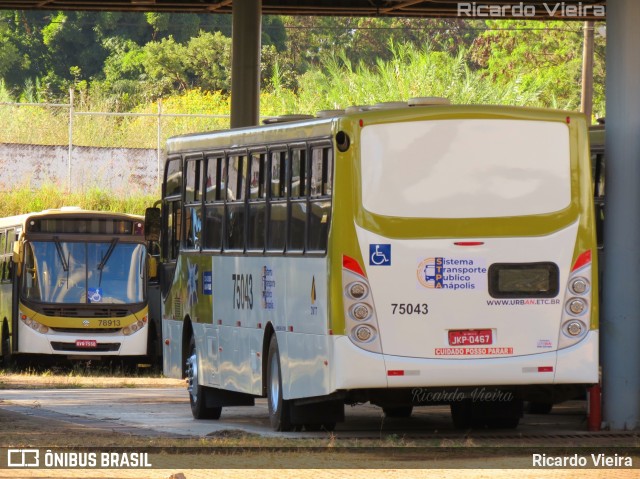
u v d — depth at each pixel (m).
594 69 167.50
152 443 35.00
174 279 50.69
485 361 36.97
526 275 37.38
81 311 80.06
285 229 39.97
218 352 45.44
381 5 87.50
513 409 41.59
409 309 36.75
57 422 43.94
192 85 178.50
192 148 48.44
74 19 182.38
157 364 83.50
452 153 37.16
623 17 41.12
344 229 36.72
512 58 172.88
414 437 38.81
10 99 167.00
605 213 41.41
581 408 52.38
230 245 44.50
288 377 39.53
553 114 37.81
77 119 133.12
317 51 189.50
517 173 37.47
